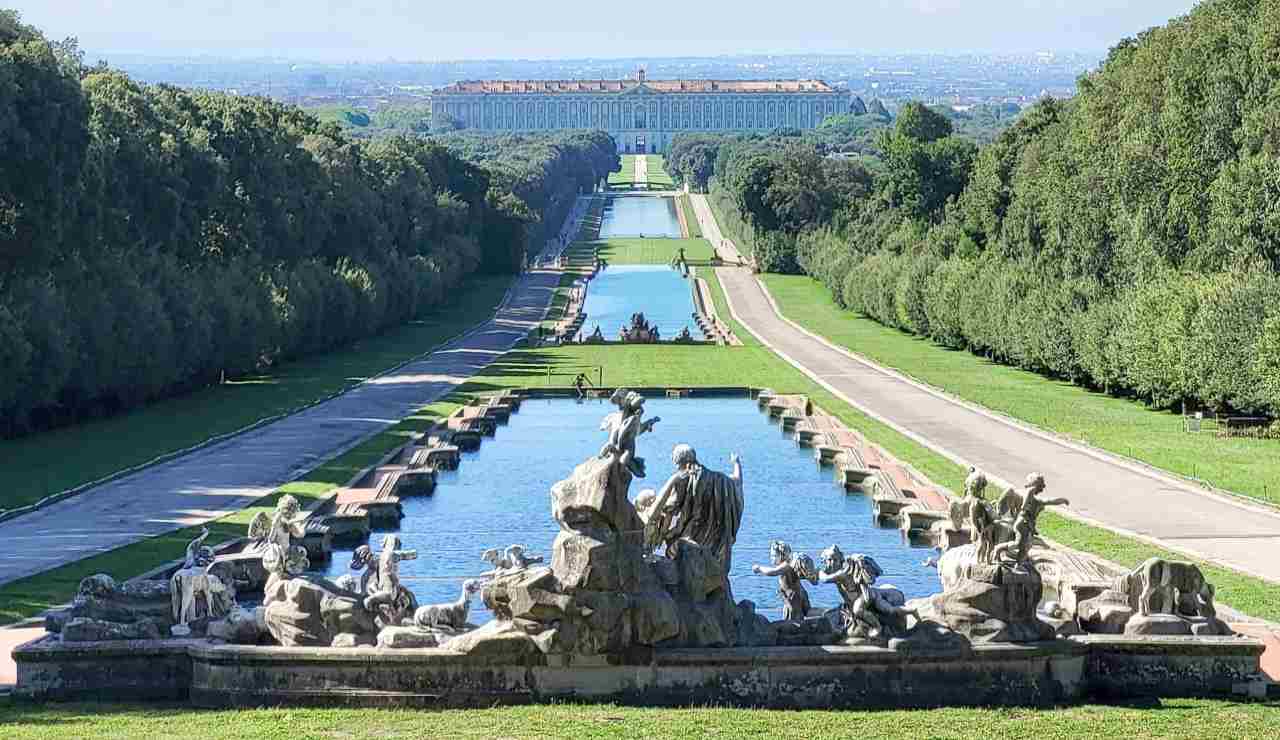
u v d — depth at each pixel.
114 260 175.75
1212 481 125.56
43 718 59.88
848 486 128.12
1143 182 182.00
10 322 146.62
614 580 62.03
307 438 152.25
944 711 61.53
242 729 57.12
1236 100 174.88
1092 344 181.88
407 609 67.50
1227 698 65.62
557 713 59.53
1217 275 166.12
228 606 68.75
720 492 64.88
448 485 130.75
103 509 114.62
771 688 62.81
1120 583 69.44
